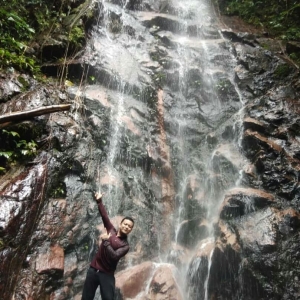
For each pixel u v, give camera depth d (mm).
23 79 6926
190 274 6078
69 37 8641
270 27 12516
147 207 6852
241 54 10430
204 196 7211
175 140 8336
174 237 6820
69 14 9758
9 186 5258
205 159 7926
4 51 7047
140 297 5367
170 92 9391
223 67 10344
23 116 5812
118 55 9461
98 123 7316
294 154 7039
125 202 6641
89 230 5848
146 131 7953
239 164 7309
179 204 7285
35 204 5301
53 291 4859
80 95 7738
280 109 8000
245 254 5453
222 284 5648
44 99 6789
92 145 6902
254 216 5996
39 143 6172
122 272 5680
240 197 6242
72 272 5246
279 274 5188
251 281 5301
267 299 5109
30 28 8297
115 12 10859
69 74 8305
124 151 7320
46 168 5832
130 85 8617
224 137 8250
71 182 6133
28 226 5051
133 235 6305
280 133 7457
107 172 6797
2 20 7934
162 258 6402
